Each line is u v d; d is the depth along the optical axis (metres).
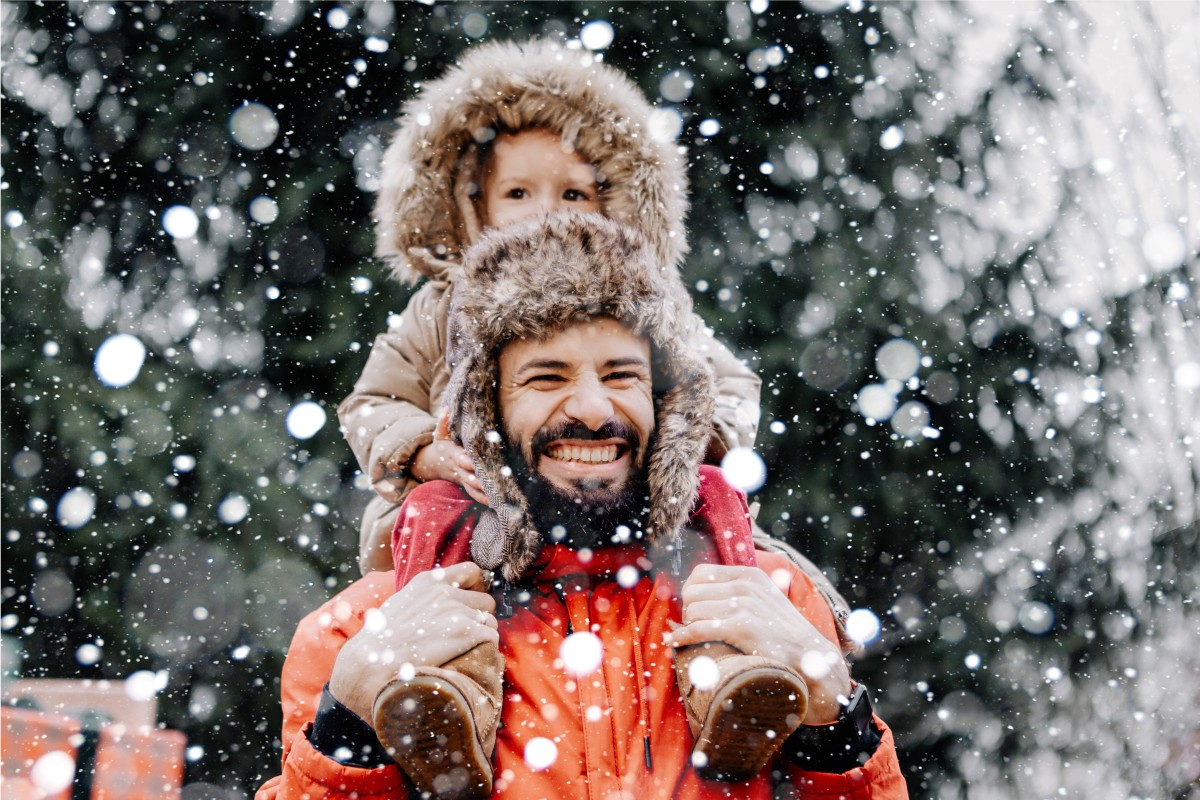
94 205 4.29
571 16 4.29
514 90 2.28
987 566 4.21
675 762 1.41
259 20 4.28
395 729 1.26
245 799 3.68
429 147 2.36
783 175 4.45
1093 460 4.18
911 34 4.71
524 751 1.40
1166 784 3.69
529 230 1.56
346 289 4.12
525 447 1.50
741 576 1.49
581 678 1.46
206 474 3.97
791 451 4.23
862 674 4.09
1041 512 4.25
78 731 2.40
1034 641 4.07
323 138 4.29
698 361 1.58
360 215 4.25
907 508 4.21
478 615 1.42
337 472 4.04
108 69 4.28
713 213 4.36
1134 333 3.96
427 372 2.32
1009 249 4.36
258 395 4.10
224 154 4.26
